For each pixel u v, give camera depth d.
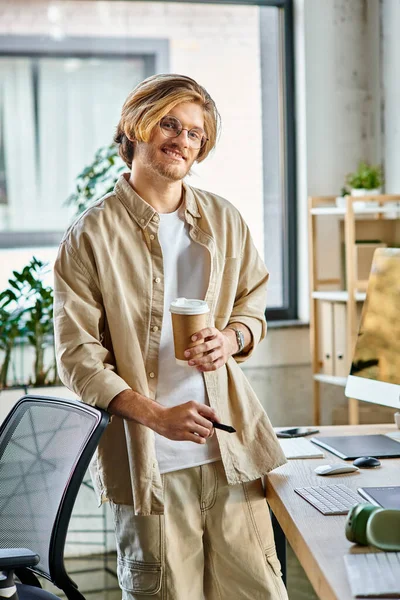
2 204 3.77
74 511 3.63
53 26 3.76
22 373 3.52
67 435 1.78
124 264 1.87
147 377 1.87
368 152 3.99
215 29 3.90
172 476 1.87
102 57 3.81
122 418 1.79
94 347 1.82
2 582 1.48
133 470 1.80
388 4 3.77
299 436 2.33
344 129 3.95
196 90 1.87
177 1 3.84
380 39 3.86
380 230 3.59
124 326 1.83
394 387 2.19
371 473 1.95
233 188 3.96
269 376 3.87
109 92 3.83
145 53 3.85
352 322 3.42
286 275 4.05
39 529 1.76
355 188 3.67
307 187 3.93
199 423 1.73
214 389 1.91
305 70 3.88
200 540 1.90
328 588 1.32
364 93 3.96
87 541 3.67
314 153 3.93
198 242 1.93
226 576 1.94
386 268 2.26
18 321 3.33
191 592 1.88
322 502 1.71
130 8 3.82
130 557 1.88
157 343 1.87
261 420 1.98
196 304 1.78
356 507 1.48
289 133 3.97
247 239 2.10
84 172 3.48
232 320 2.03
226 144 3.94
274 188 4.02
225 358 1.85
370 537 1.43
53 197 3.81
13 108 3.76
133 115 1.86
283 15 3.94
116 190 1.92
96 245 1.83
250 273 2.09
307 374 3.91
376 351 2.26
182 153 1.85
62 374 1.83
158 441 1.86
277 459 1.96
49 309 3.23
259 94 3.96
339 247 3.70
